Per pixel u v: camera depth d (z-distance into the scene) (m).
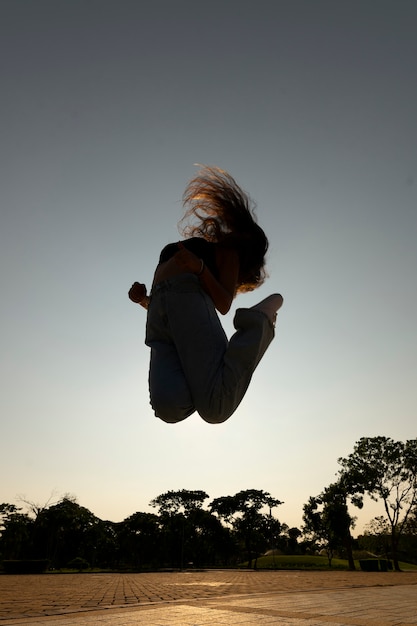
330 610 6.02
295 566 60.34
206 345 1.55
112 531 85.94
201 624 4.09
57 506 68.12
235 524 67.88
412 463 41.31
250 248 1.81
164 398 1.51
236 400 1.50
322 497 48.00
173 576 24.47
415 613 5.72
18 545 65.12
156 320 1.69
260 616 4.98
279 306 1.65
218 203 1.91
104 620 4.40
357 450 43.44
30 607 6.54
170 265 1.76
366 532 45.38
